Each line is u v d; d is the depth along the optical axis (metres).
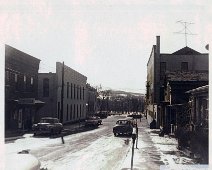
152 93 53.56
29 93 36.88
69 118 52.31
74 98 55.94
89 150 19.50
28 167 6.32
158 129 42.03
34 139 25.47
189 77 32.03
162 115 35.22
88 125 48.00
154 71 50.34
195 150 16.44
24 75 35.16
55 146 21.25
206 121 20.19
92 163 14.66
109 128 44.50
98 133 34.62
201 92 20.80
